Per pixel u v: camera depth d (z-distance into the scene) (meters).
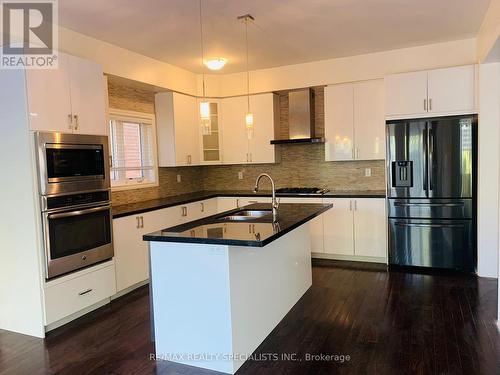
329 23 3.72
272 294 3.08
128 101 4.81
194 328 2.57
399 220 4.59
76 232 3.36
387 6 3.36
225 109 5.82
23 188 3.06
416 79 4.43
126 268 3.96
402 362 2.54
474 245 4.31
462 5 3.39
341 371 2.46
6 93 3.04
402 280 4.17
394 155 4.55
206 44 4.24
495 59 3.84
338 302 3.61
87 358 2.74
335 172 5.58
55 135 3.16
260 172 6.07
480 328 2.97
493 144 4.09
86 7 3.14
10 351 2.87
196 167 6.24
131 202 4.87
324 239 5.07
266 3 3.18
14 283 3.19
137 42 4.08
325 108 5.22
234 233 2.54
